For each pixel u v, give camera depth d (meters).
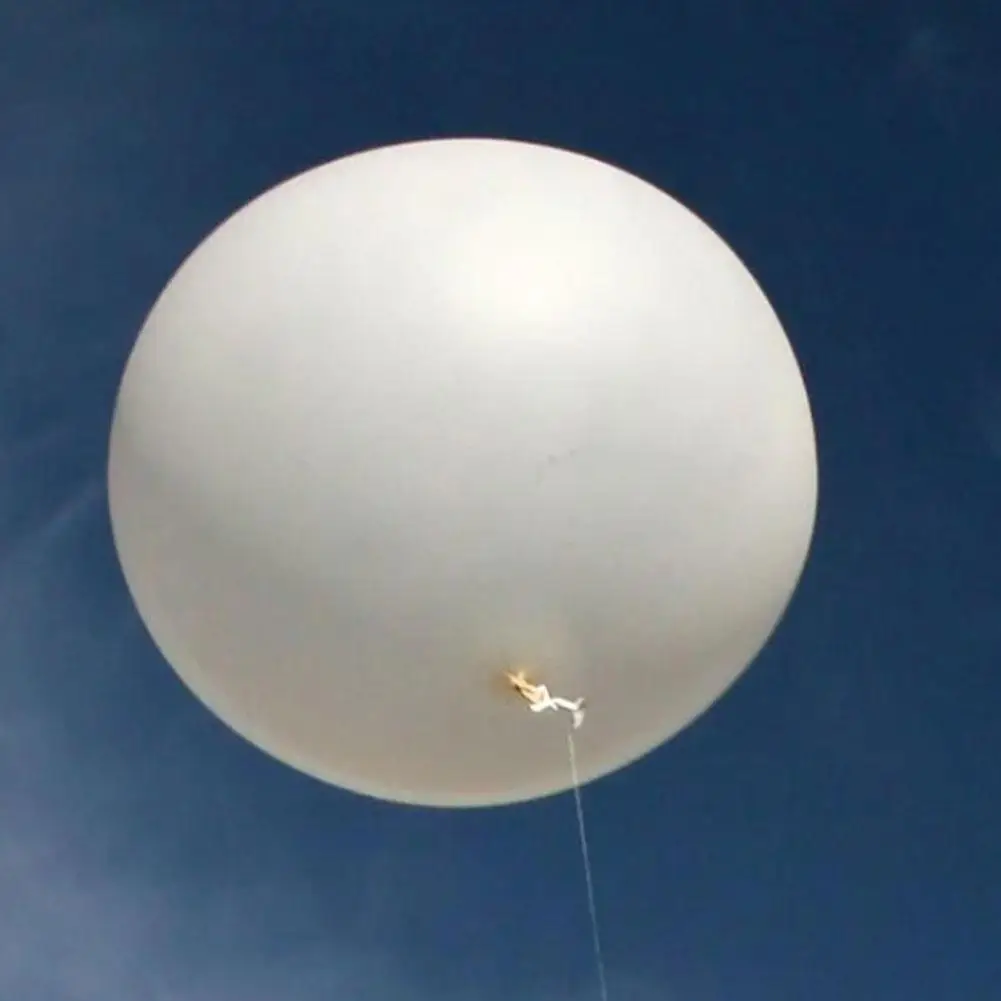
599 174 6.54
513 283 5.85
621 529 5.85
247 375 5.91
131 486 6.45
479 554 5.75
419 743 6.42
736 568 6.27
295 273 6.00
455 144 6.60
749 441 6.17
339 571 5.82
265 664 6.29
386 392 5.70
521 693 6.15
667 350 5.95
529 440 5.70
